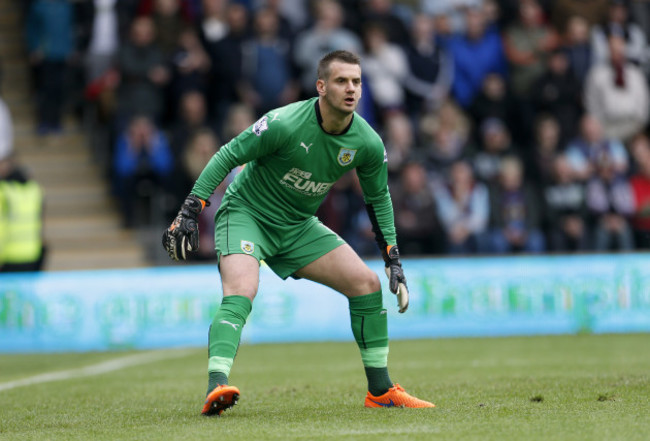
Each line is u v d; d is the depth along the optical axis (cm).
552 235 4972
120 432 1631
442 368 2956
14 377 3058
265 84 5075
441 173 5003
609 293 4641
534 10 5441
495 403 1942
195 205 1808
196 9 5441
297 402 2088
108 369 3297
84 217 5291
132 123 4862
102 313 4353
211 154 4788
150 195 4956
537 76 5372
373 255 4762
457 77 5366
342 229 4778
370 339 1927
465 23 5447
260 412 1892
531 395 2091
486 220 4878
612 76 5453
